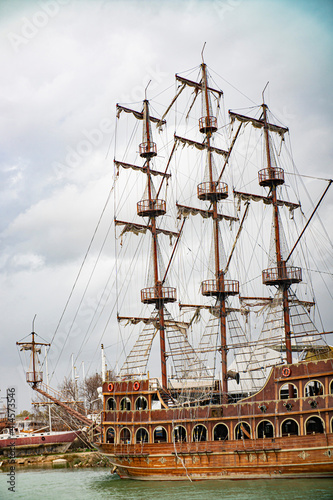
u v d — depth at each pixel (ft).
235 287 266.57
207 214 278.26
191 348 276.00
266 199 267.18
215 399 249.34
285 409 215.10
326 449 204.74
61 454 376.27
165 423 242.37
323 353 227.81
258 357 292.20
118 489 227.61
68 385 448.24
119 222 286.46
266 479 216.74
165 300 280.31
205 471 230.07
